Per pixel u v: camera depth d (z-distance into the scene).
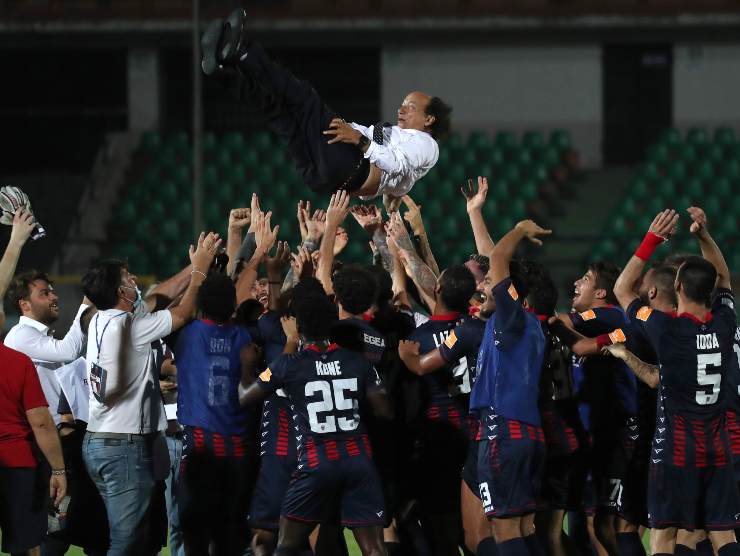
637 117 72.56
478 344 17.62
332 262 19.62
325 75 72.50
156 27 68.25
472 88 71.19
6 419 17.56
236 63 16.16
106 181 65.00
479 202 20.53
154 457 18.06
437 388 18.55
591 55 70.81
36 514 17.69
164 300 18.81
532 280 18.33
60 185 67.69
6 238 60.56
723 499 17.44
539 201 63.44
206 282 17.75
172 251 57.47
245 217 20.33
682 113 71.12
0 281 17.69
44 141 72.81
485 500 17.11
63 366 20.56
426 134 17.94
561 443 18.27
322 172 16.67
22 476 17.58
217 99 71.69
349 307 17.77
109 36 69.50
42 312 19.97
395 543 19.20
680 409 17.44
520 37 70.44
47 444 17.45
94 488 19.52
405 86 71.12
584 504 19.52
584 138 70.69
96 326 17.86
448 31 69.62
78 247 60.19
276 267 18.58
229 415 17.66
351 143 16.72
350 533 25.83
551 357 18.72
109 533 19.55
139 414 17.83
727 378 17.78
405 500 18.98
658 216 18.47
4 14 68.19
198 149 41.31
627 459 19.23
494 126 71.06
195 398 17.64
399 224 20.14
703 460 17.34
